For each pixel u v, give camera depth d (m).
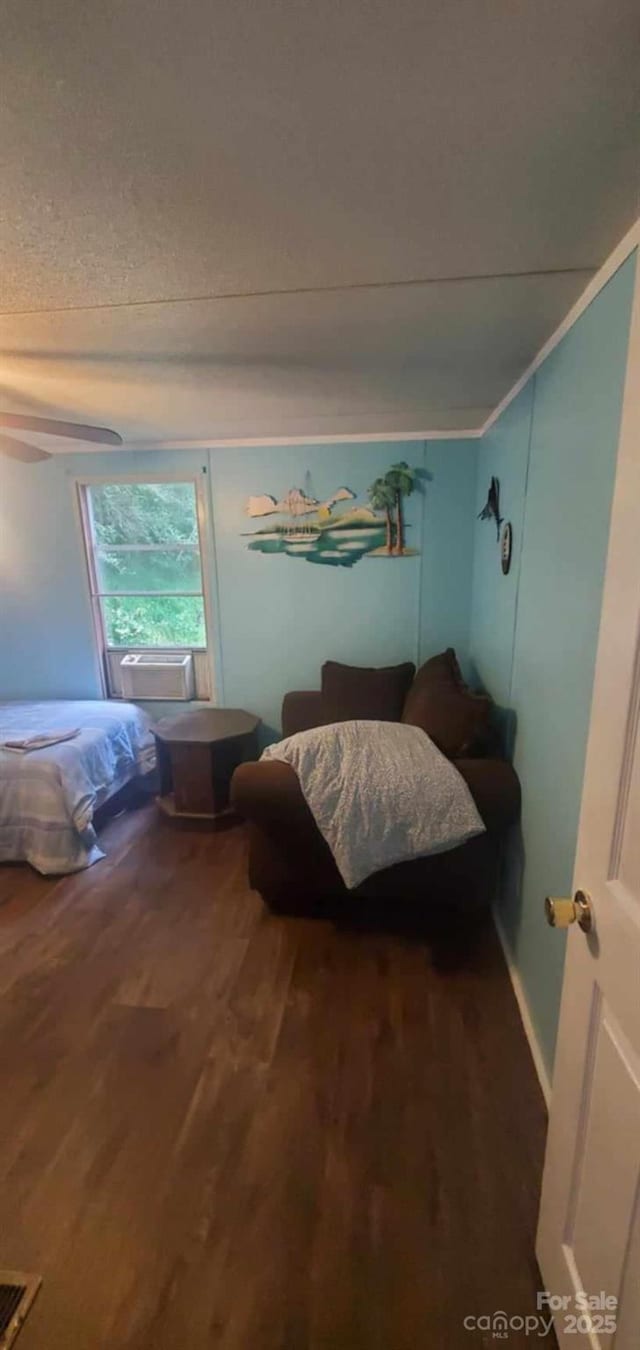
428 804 1.99
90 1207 1.29
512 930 2.04
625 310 1.14
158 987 1.96
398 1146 1.41
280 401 2.45
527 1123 1.47
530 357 1.87
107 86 0.77
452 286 1.37
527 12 0.66
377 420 2.88
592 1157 0.91
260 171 0.94
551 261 1.25
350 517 3.34
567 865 1.47
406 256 1.23
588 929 0.92
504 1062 1.65
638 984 0.77
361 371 2.02
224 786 3.23
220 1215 1.26
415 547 3.33
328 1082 1.59
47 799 2.68
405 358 1.88
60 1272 1.17
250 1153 1.40
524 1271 1.16
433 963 2.06
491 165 0.93
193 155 0.90
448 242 1.18
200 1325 1.08
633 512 0.78
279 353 1.82
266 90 0.78
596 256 1.23
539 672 1.78
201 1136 1.44
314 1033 1.75
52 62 0.73
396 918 2.33
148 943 2.19
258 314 1.52
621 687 0.82
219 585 3.53
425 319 1.57
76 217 1.07
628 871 0.81
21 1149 1.42
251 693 3.67
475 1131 1.45
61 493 3.51
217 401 2.43
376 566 3.39
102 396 2.33
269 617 3.54
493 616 2.62
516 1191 1.31
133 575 3.64
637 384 0.77
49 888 2.58
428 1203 1.28
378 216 1.08
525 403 2.02
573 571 1.45
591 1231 0.91
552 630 1.63
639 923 0.77
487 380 2.14
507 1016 1.82
